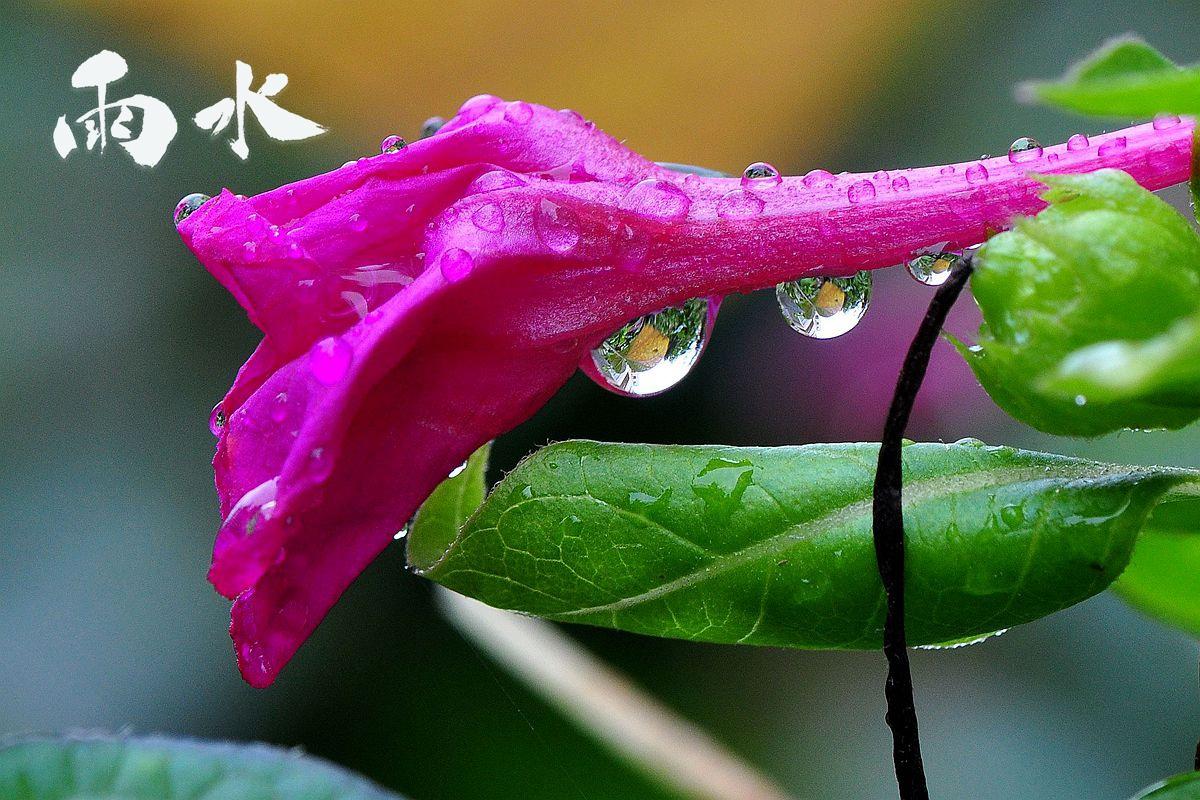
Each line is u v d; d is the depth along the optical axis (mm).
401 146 193
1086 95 169
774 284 189
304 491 182
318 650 232
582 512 188
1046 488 186
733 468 188
